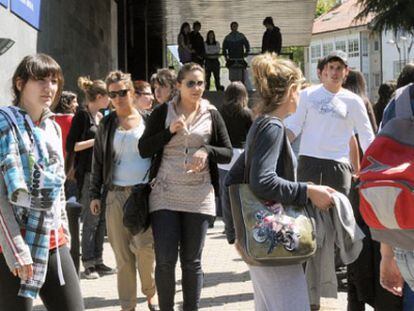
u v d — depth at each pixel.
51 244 3.83
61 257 3.90
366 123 5.95
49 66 3.89
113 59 22.89
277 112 3.91
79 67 16.14
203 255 8.95
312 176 5.94
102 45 20.25
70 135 7.83
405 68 5.22
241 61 26.27
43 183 3.74
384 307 4.79
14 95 3.94
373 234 3.43
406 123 3.38
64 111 8.65
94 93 7.90
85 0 17.23
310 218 3.73
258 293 3.85
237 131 8.55
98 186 6.29
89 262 7.77
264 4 32.84
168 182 5.35
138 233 5.46
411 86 3.54
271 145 3.72
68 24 14.83
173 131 5.32
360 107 5.94
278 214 3.67
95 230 7.80
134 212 5.36
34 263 3.70
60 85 4.01
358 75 6.85
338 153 5.95
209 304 6.47
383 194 3.23
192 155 5.38
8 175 3.65
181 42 26.67
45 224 3.76
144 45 29.81
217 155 5.39
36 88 3.86
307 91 6.04
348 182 5.97
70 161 7.86
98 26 19.48
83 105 8.00
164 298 5.26
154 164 5.45
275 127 3.76
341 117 5.93
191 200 5.34
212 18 35.69
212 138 5.53
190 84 5.46
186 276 5.36
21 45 10.66
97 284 7.49
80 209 5.55
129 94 6.07
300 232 3.65
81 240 7.91
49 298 3.89
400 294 3.87
